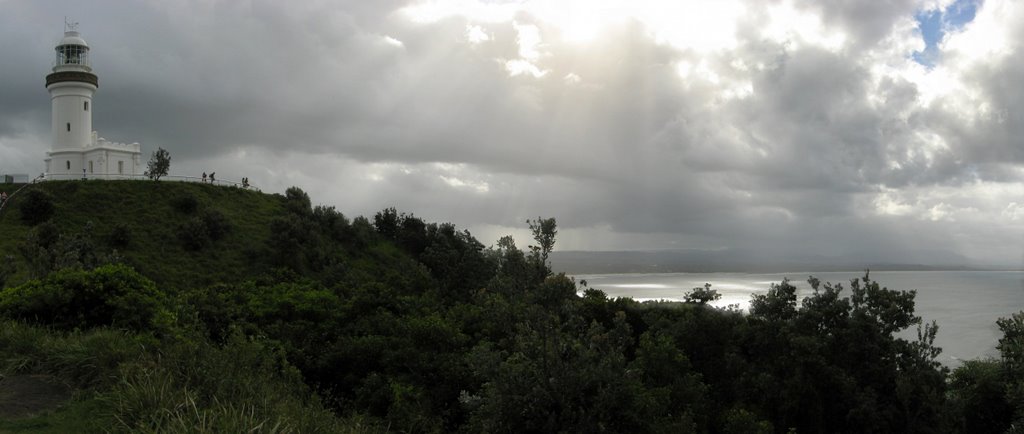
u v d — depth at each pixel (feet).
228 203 234.38
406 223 261.03
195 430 30.48
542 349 57.41
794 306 103.55
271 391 43.37
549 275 57.36
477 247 194.70
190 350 43.96
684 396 82.23
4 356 45.09
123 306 63.57
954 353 206.08
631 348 109.60
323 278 188.14
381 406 71.20
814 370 89.61
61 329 59.47
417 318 94.79
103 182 223.71
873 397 88.33
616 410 57.52
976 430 102.27
